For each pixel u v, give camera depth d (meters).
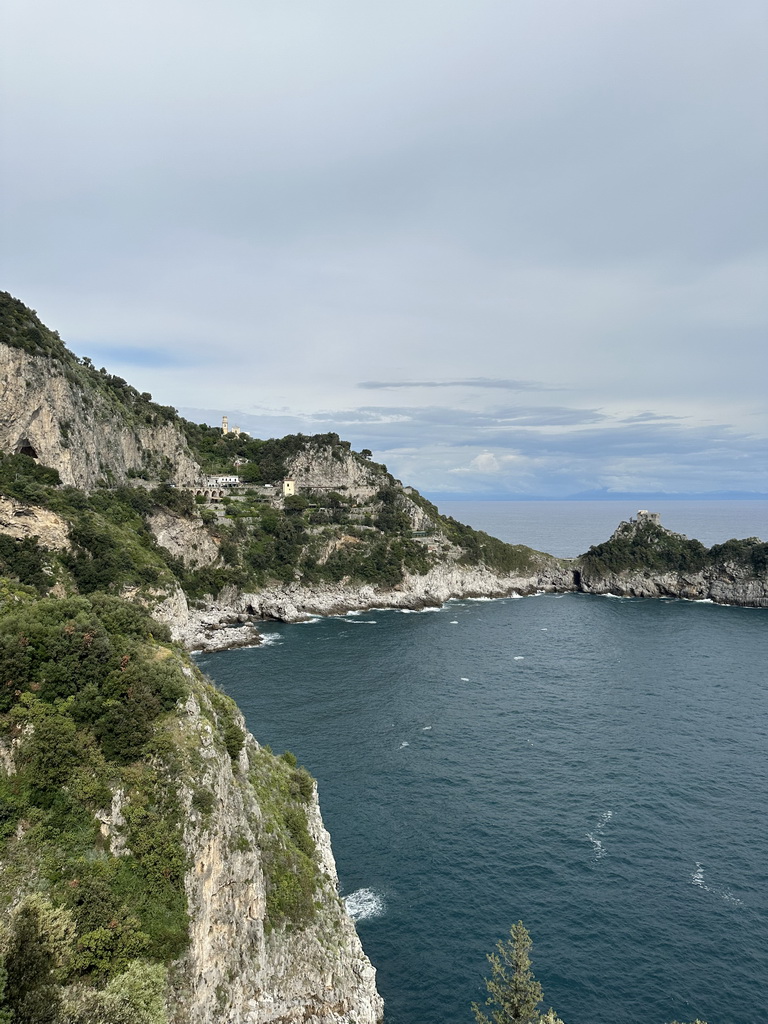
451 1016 39.88
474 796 65.94
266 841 41.56
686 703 95.12
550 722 86.94
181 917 30.77
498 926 47.47
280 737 80.69
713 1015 39.94
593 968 43.62
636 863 54.78
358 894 50.62
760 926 47.50
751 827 60.38
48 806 31.80
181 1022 28.38
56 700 35.56
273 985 35.38
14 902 27.81
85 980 26.70
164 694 37.59
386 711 90.75
